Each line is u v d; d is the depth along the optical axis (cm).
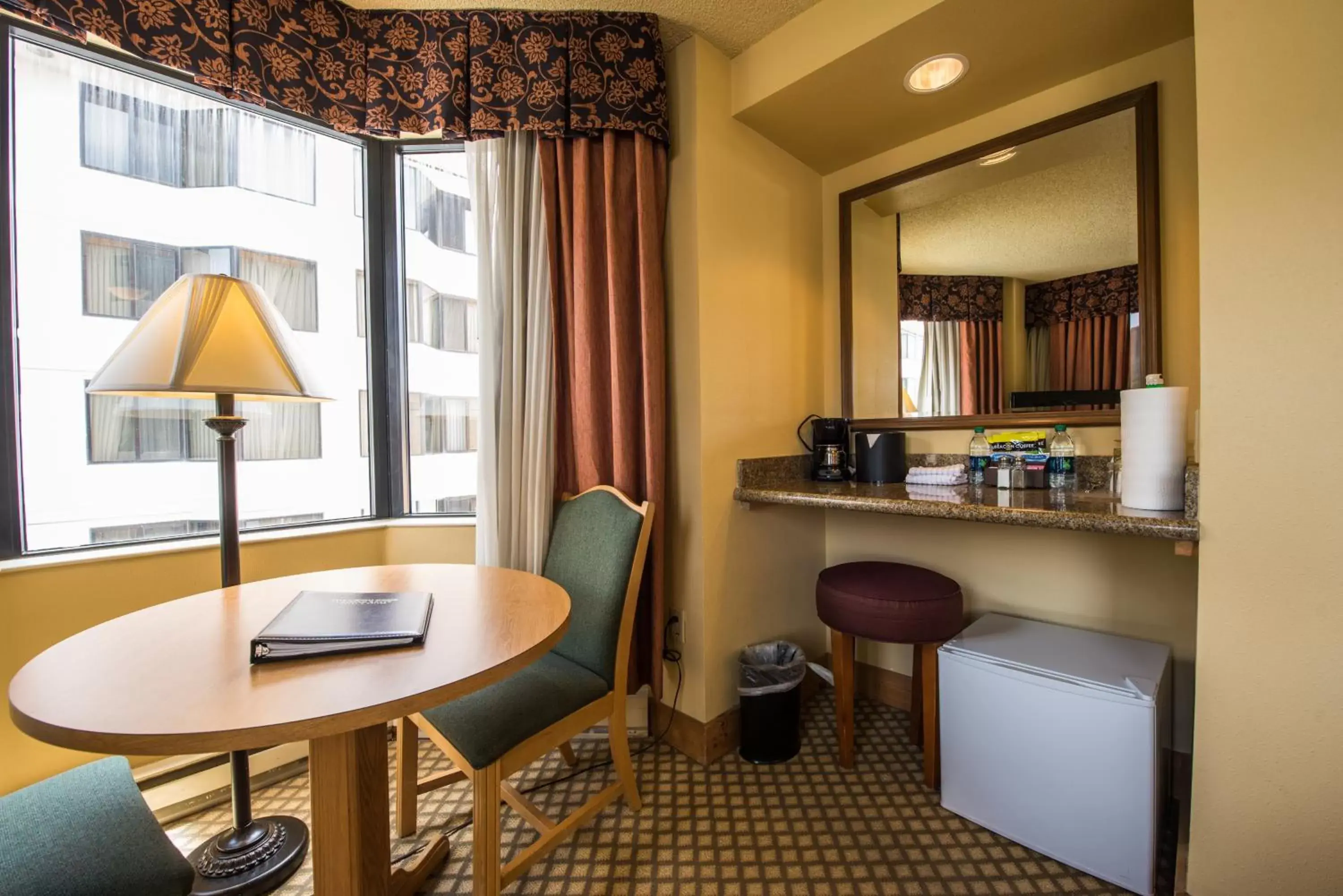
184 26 142
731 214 187
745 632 191
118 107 154
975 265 186
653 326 175
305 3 162
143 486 159
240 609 108
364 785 88
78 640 91
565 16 172
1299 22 97
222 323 121
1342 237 94
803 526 219
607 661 141
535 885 127
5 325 137
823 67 162
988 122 185
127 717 65
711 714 178
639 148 173
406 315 204
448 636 92
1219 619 107
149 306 159
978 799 144
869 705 213
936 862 132
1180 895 115
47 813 84
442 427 207
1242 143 102
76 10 128
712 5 164
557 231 179
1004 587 184
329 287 192
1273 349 100
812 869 131
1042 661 139
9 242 138
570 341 181
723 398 183
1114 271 160
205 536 164
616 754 144
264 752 164
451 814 152
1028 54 156
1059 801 130
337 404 194
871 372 212
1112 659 140
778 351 205
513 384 175
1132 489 126
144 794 146
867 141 202
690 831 143
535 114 171
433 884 129
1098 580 166
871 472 196
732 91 186
